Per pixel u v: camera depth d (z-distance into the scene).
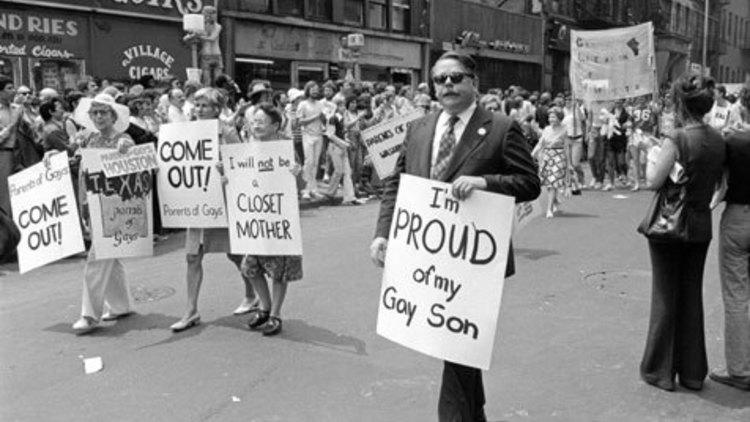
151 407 4.53
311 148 13.16
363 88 16.86
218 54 15.76
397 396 4.66
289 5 20.81
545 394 4.70
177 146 5.97
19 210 6.20
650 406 4.52
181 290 7.21
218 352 5.47
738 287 4.78
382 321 3.73
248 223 5.79
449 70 3.56
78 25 15.96
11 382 4.94
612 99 16.97
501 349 5.51
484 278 3.50
